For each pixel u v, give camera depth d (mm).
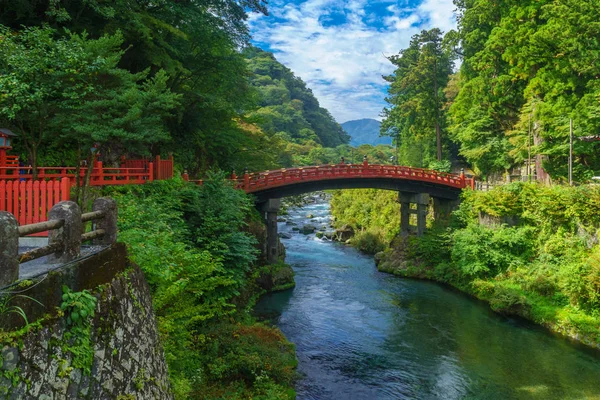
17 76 11219
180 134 29094
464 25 41094
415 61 50625
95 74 13000
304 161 88312
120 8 19812
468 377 16203
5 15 18797
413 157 55312
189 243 16984
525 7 33969
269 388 13344
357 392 15023
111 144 19609
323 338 19969
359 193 53750
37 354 4316
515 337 20109
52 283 4770
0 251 4156
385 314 23531
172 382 9719
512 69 35000
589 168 31453
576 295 20719
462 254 28516
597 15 28766
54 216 5371
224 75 28266
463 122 42375
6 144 13945
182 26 25172
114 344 5871
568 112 30875
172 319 11109
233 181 27500
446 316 23219
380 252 37875
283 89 133250
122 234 10195
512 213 28406
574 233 24281
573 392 15039
